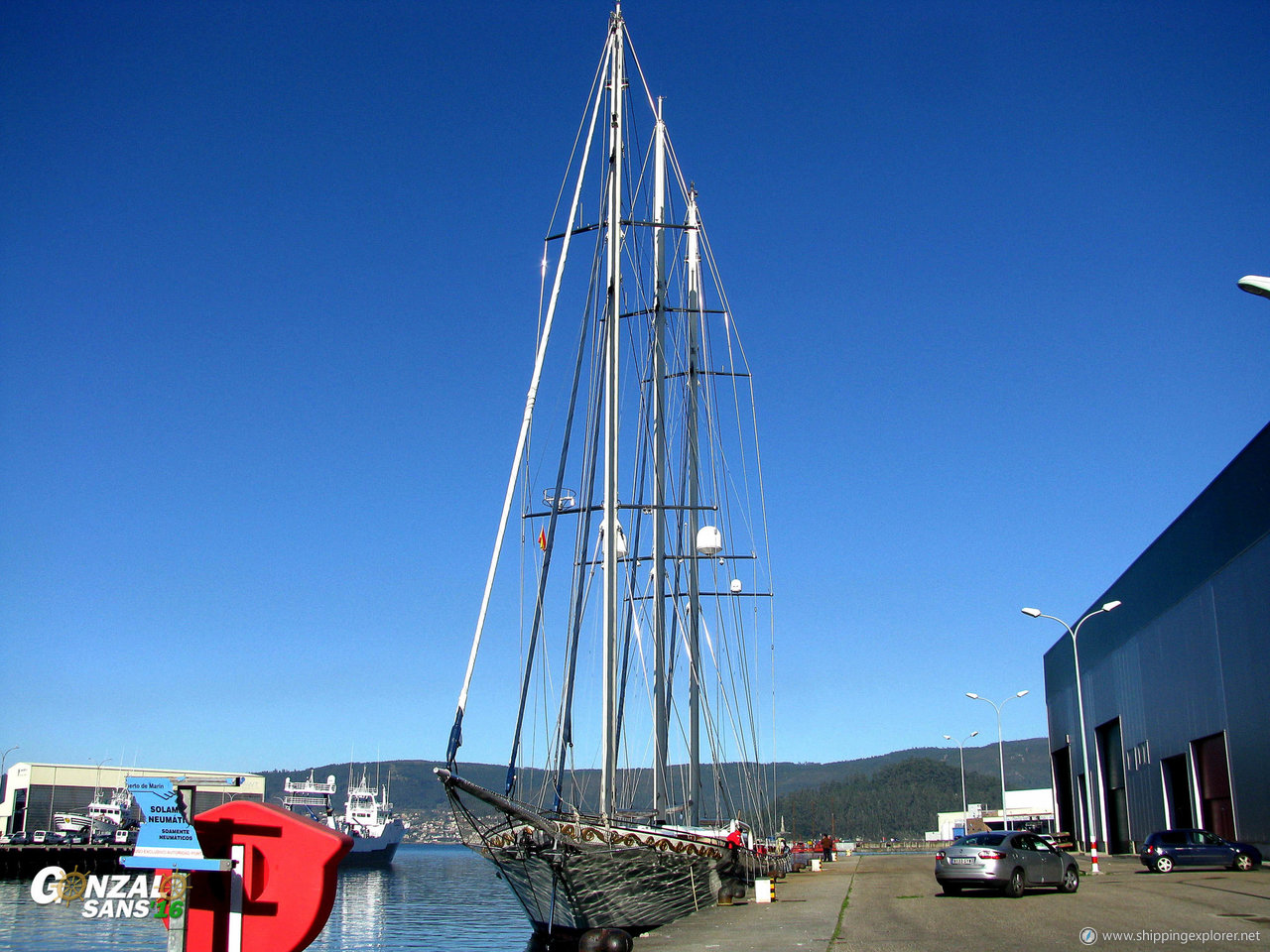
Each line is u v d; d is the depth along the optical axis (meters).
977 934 18.59
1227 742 42.47
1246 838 40.56
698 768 37.88
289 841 6.04
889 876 41.34
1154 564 52.56
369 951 35.78
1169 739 50.59
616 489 25.77
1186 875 34.69
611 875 22.75
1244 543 40.28
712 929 21.88
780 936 19.70
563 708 26.44
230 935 5.88
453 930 43.88
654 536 35.34
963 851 26.61
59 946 28.41
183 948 5.90
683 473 42.62
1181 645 48.41
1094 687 67.62
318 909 5.91
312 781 112.06
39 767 106.94
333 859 6.00
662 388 37.19
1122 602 59.44
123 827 96.06
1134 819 58.00
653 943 20.00
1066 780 82.31
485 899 65.44
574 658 27.19
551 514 26.14
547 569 25.67
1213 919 20.25
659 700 33.97
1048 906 23.50
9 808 103.94
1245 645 40.44
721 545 41.53
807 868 52.94
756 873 33.19
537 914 24.09
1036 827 105.44
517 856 22.17
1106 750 65.88
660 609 34.72
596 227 27.17
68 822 102.69
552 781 25.67
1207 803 45.75
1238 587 41.00
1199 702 46.03
